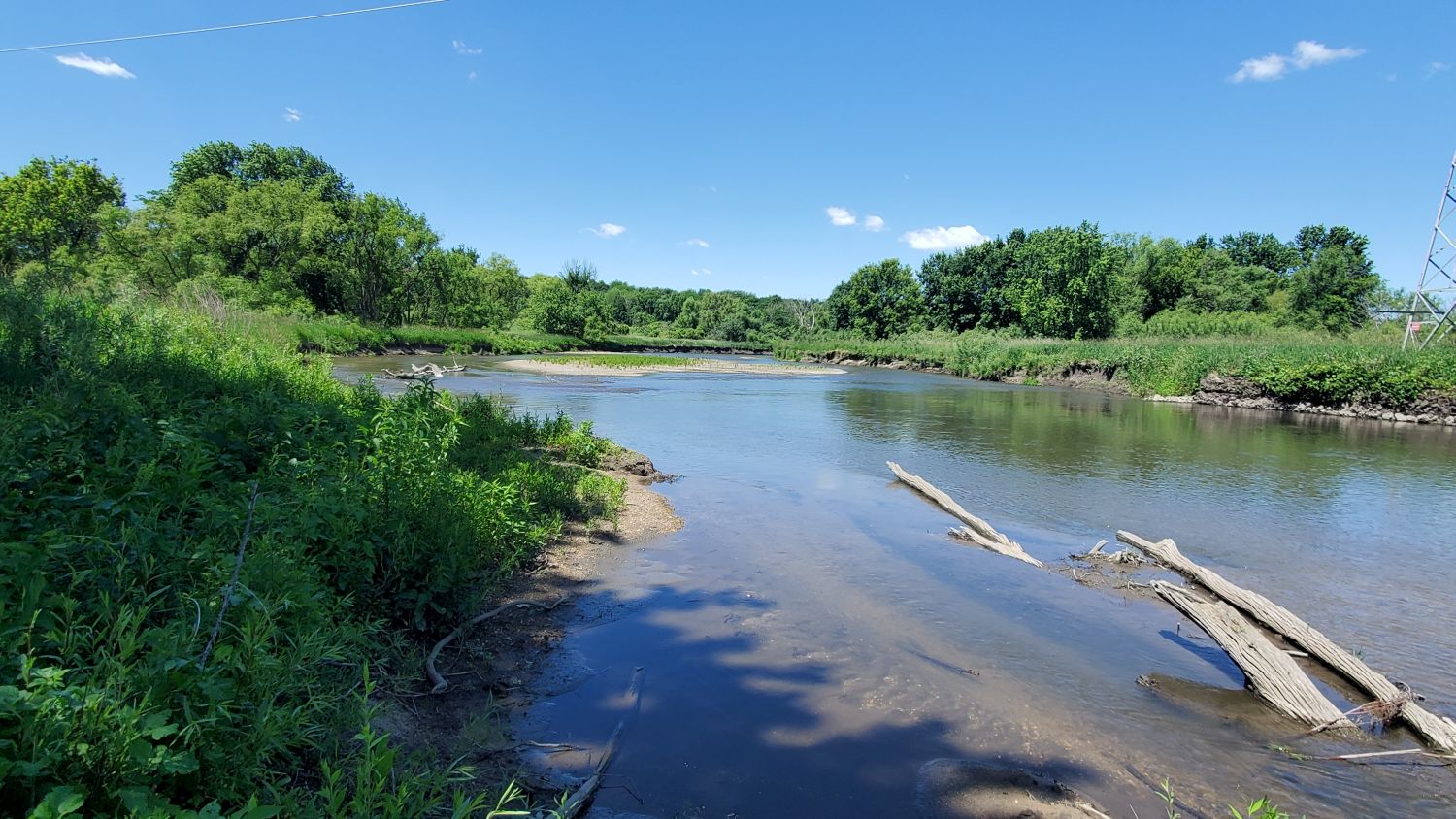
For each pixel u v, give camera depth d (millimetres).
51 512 3902
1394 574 7984
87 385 6199
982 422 20703
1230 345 32656
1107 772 4230
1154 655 5883
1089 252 51094
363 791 2656
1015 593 7145
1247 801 4016
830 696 4953
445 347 51250
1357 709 4906
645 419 19828
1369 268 57344
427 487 6477
